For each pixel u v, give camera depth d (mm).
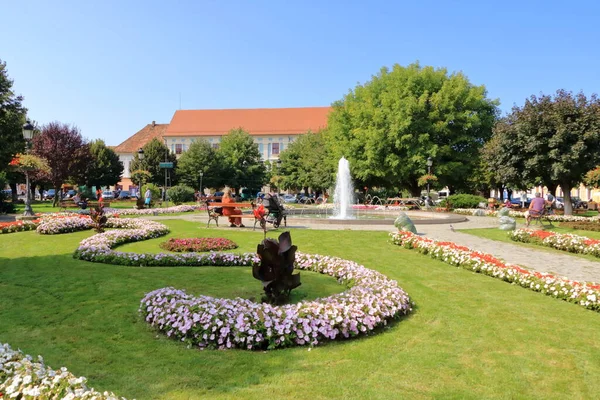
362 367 3828
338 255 9680
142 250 10047
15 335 4535
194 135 78188
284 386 3434
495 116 37219
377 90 38719
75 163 38781
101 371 3689
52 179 37688
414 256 9648
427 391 3396
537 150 22172
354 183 40000
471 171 35656
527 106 22688
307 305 4781
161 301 5008
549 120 21266
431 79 35312
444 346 4367
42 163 31359
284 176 57469
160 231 12883
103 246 9617
